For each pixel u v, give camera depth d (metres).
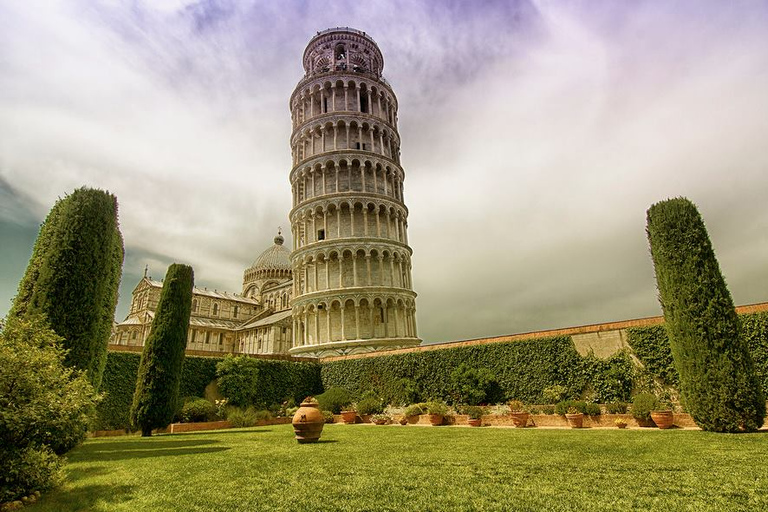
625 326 25.16
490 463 11.70
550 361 27.14
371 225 57.88
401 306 55.78
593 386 25.19
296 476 10.55
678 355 18.53
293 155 66.12
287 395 38.31
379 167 60.84
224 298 96.06
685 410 19.48
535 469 10.72
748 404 16.53
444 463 11.84
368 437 19.25
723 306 17.67
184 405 29.16
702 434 16.44
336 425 28.86
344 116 61.12
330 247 55.34
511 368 28.75
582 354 26.30
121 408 27.80
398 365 35.44
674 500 7.76
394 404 34.28
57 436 12.05
